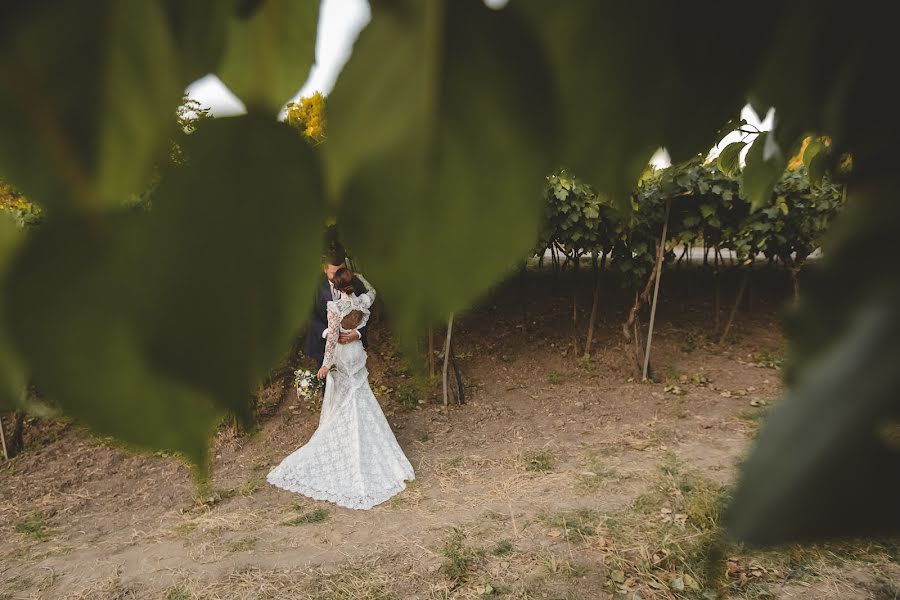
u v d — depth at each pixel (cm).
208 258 16
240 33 18
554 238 755
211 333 16
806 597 316
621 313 1023
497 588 388
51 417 16
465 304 17
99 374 16
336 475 530
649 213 733
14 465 593
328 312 520
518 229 18
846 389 21
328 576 405
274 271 17
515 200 18
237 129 17
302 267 17
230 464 578
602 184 23
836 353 23
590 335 866
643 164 24
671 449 583
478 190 18
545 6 20
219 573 411
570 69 20
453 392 771
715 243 845
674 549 399
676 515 449
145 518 493
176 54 17
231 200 17
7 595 396
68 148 17
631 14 21
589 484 519
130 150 17
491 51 18
